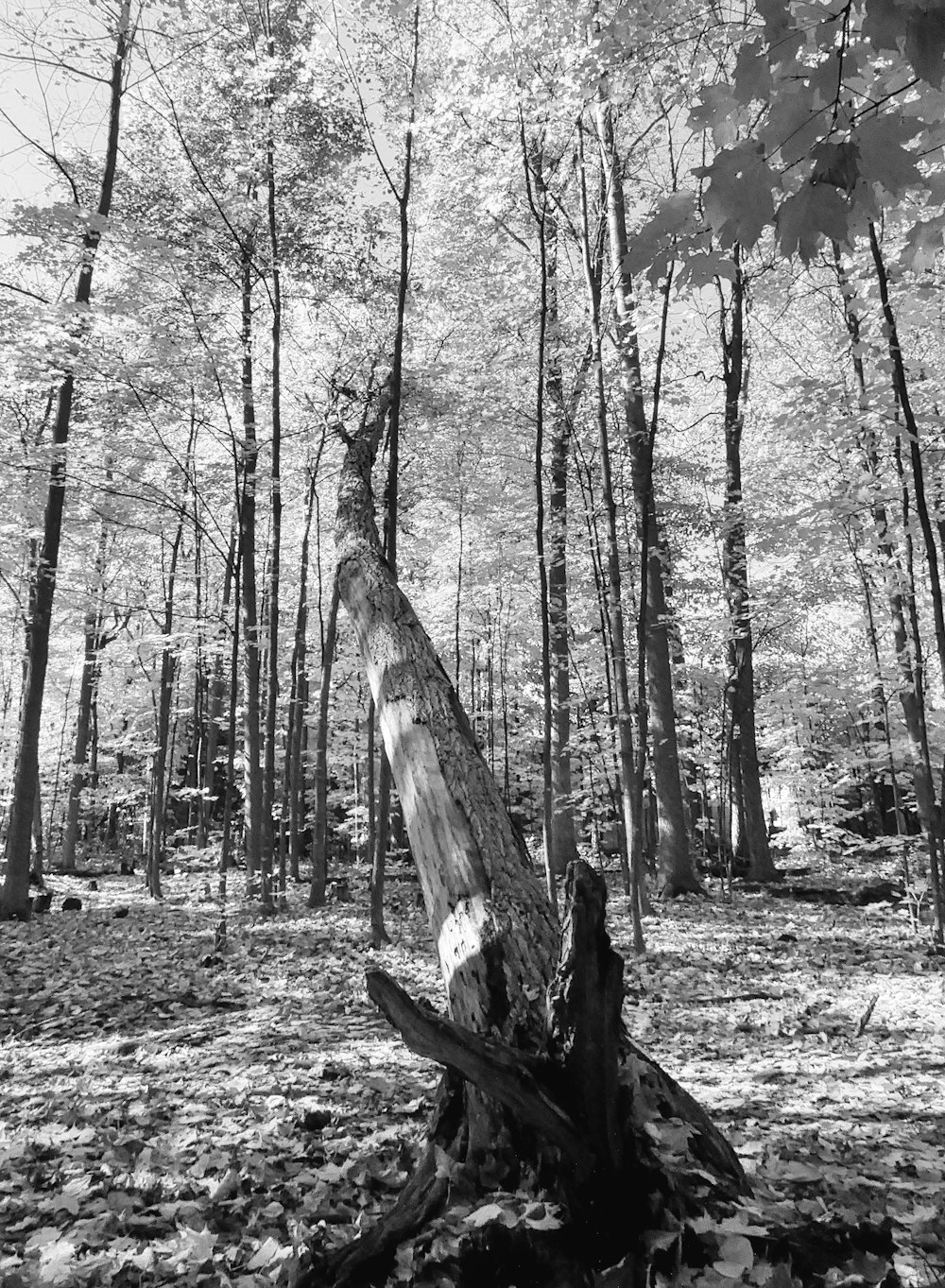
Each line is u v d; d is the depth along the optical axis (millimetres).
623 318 9023
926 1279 2311
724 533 13633
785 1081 4707
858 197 1794
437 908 3158
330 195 13594
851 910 11594
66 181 13281
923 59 1453
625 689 8984
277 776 23609
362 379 12977
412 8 7965
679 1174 2312
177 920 11188
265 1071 4793
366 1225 2635
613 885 14727
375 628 4344
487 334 13266
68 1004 6645
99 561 17625
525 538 15562
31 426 14523
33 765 11922
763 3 1553
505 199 9219
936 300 5961
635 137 9516
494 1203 2270
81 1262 2525
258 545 19828
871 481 8195
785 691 16828
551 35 6918
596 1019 2311
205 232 13422
